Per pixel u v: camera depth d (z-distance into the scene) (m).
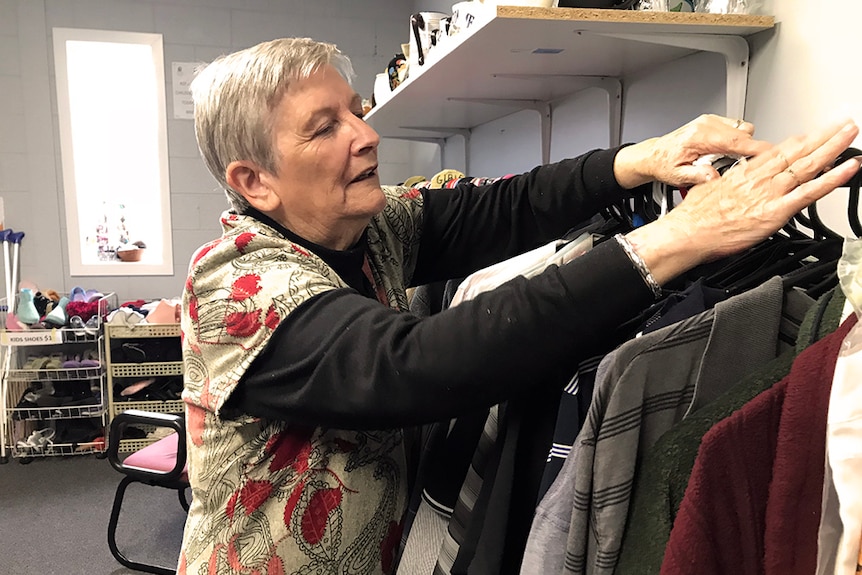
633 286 0.58
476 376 0.60
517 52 1.24
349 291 0.73
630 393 0.58
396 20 3.69
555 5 1.05
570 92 1.73
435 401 0.63
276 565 0.81
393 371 0.63
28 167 3.34
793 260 0.70
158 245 3.71
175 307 3.20
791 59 1.01
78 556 2.26
